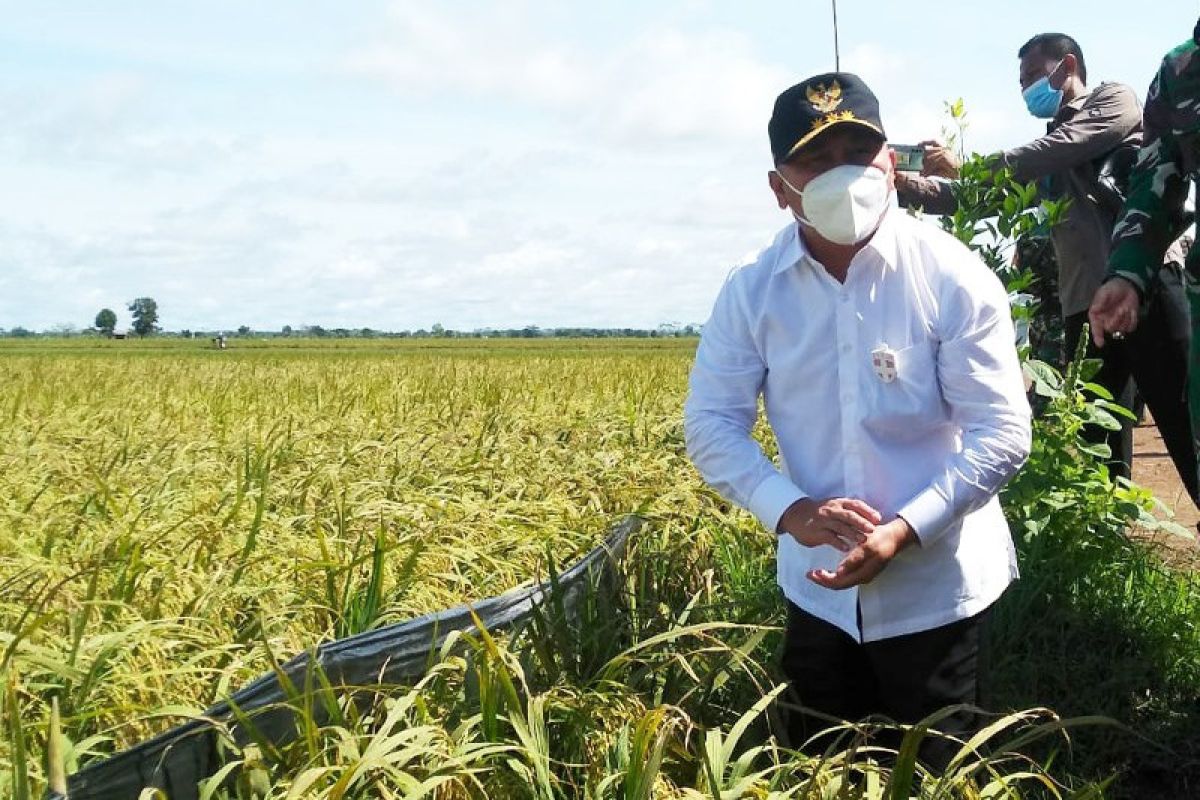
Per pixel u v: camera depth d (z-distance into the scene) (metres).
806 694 3.48
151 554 4.87
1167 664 4.85
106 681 3.65
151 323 180.12
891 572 3.27
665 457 7.90
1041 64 6.71
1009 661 4.57
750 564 5.55
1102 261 6.46
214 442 8.93
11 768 2.99
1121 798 4.04
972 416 3.19
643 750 2.93
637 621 4.37
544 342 120.56
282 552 5.01
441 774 2.99
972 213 5.48
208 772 3.14
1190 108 4.50
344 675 3.54
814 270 3.25
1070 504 5.14
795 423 3.37
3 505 6.01
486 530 5.52
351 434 9.42
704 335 3.52
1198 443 4.55
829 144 3.06
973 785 2.95
